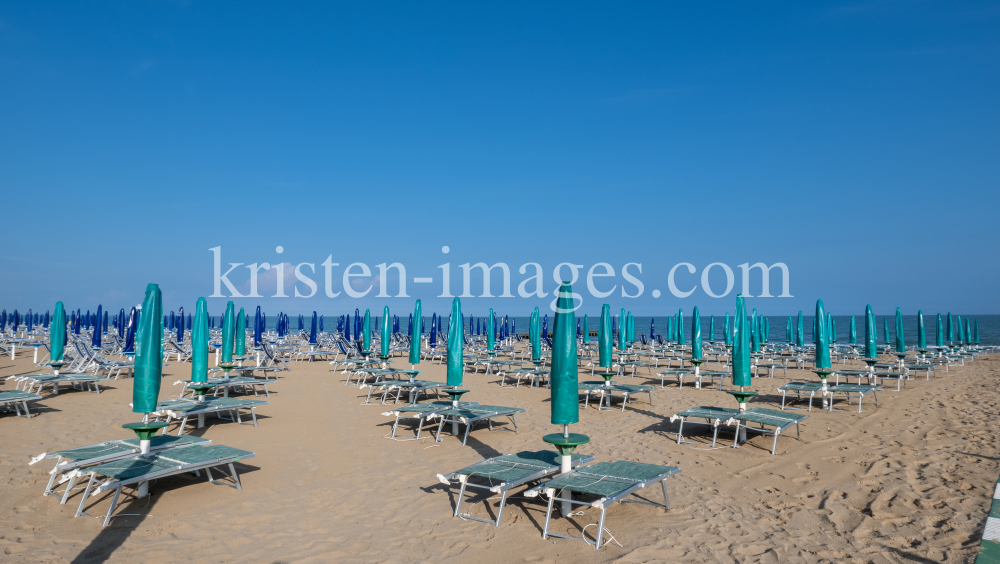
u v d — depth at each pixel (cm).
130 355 1415
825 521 475
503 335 2802
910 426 836
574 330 490
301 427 878
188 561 402
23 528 451
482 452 733
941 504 499
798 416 744
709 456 703
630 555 408
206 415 949
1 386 1246
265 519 488
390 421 940
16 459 646
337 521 486
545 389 1387
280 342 2331
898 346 1544
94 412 945
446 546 433
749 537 442
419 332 1047
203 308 897
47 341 2327
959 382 1402
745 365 762
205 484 575
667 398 1204
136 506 508
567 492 491
